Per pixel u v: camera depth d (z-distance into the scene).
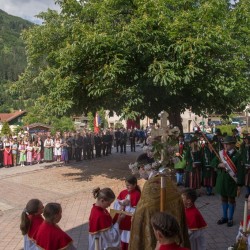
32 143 22.03
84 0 14.77
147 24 12.20
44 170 19.00
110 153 26.05
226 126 32.03
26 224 4.82
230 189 8.22
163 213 3.08
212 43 12.00
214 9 12.52
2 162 20.88
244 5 14.15
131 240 4.10
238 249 4.41
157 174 4.30
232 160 8.22
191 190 5.50
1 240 8.21
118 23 13.30
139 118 14.70
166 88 12.30
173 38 12.16
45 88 17.95
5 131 44.00
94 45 12.28
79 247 7.52
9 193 13.38
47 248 4.28
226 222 8.50
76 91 14.03
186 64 12.25
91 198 12.16
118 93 13.44
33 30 16.42
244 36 14.09
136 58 12.95
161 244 2.98
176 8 13.46
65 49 12.99
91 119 48.84
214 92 13.17
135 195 5.81
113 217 5.65
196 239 5.41
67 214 10.23
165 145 4.48
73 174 17.17
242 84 12.97
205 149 11.37
